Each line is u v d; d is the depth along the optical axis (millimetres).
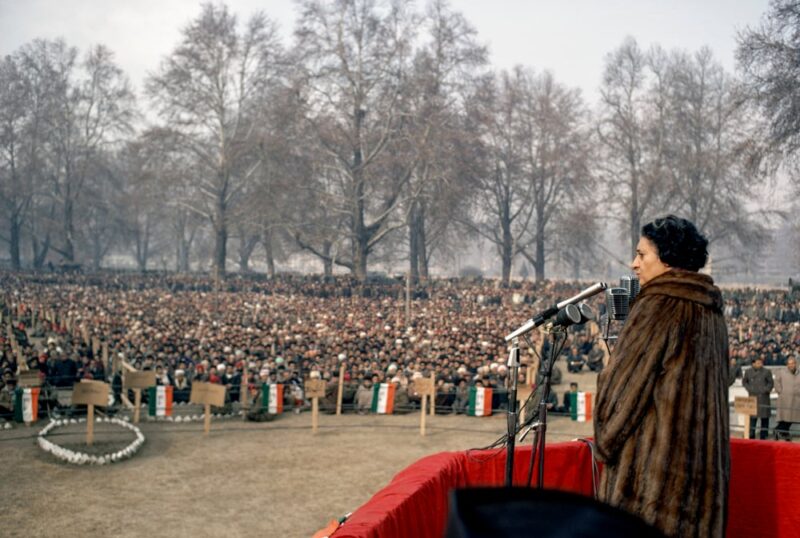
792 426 15398
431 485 3078
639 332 2475
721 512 2389
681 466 2346
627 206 59125
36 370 18109
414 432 17328
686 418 2369
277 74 58344
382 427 17984
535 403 3574
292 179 55562
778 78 34312
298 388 20469
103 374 21625
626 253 65812
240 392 20594
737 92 36938
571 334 33656
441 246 80688
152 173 58688
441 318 38812
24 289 53219
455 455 3594
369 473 13578
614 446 2447
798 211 59094
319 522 10859
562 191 68000
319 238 56781
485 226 73812
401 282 57531
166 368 21844
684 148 58625
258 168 63281
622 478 2426
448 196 54906
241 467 13922
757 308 42562
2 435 16031
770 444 3609
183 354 24875
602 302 34312
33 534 10094
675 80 58500
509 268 68438
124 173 80812
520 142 66750
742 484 3656
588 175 61031
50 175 75188
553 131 63250
